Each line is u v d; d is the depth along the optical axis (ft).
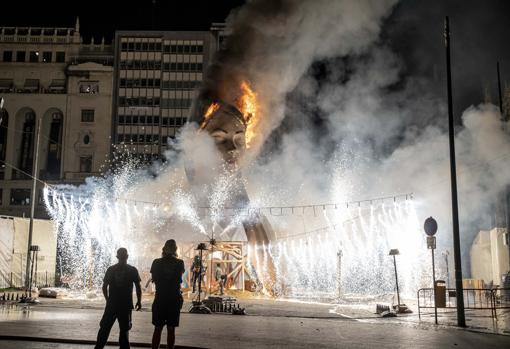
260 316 60.44
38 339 35.29
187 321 51.62
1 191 248.93
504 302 85.20
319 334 42.65
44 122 259.60
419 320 57.21
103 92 260.83
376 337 41.24
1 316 52.13
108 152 255.91
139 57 264.72
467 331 46.65
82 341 34.58
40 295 88.63
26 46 268.00
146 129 258.98
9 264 105.81
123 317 27.61
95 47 269.64
